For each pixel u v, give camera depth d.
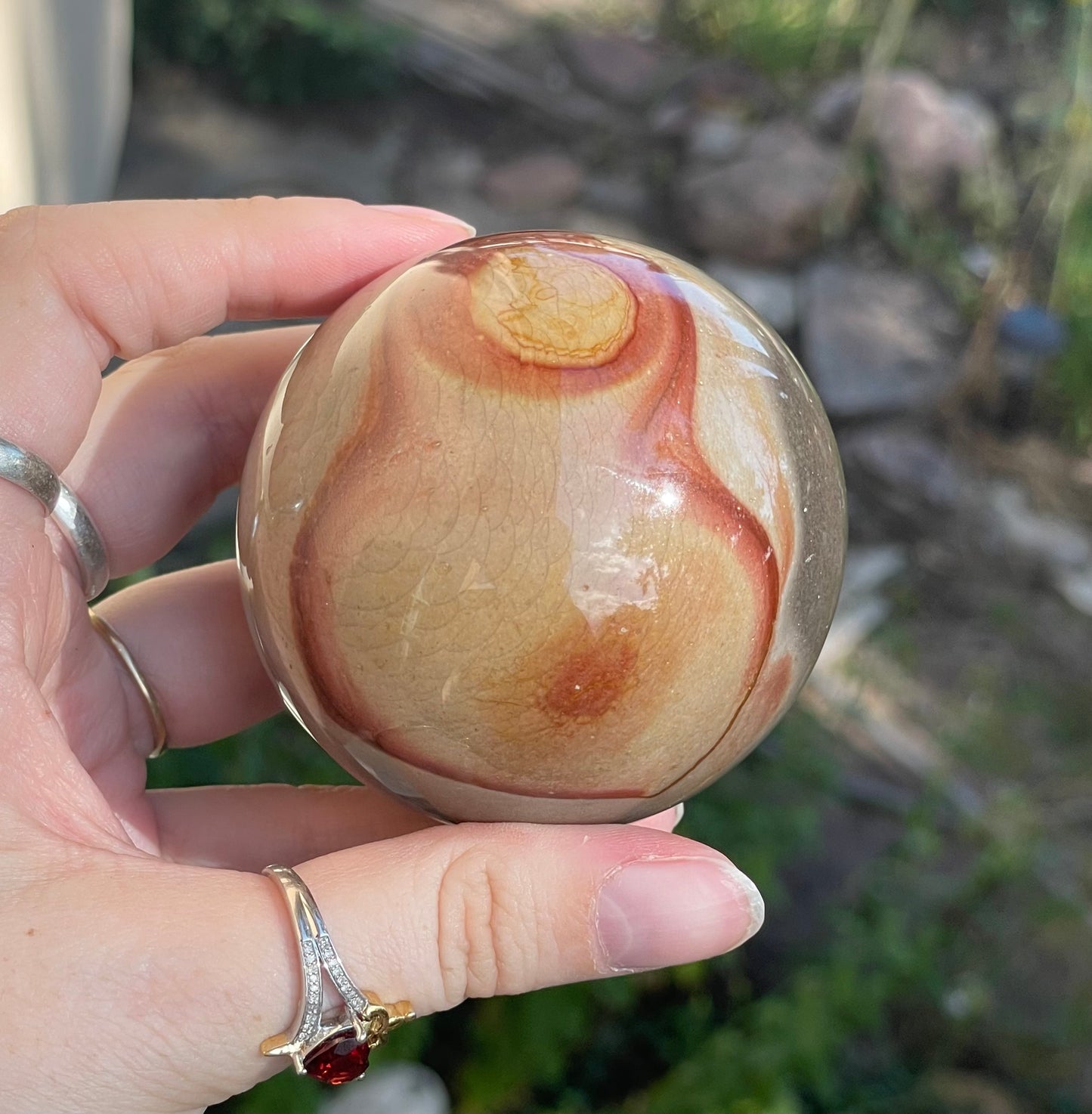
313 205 0.16
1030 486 0.50
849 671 0.40
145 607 0.17
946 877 0.32
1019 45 0.71
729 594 0.11
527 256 0.12
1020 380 0.53
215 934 0.11
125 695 0.17
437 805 0.12
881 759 0.37
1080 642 0.44
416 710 0.11
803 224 0.59
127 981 0.11
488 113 0.72
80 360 0.14
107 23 0.40
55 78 0.31
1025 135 0.67
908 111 0.61
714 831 0.28
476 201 0.66
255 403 0.18
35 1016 0.11
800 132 0.63
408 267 0.12
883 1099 0.27
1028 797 0.37
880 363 0.53
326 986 0.11
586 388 0.11
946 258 0.60
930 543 0.47
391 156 0.68
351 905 0.11
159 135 0.64
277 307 0.16
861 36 0.74
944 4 0.74
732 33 0.79
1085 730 0.40
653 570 0.10
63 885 0.11
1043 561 0.47
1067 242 0.59
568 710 0.11
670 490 0.11
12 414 0.13
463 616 0.10
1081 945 0.31
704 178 0.62
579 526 0.10
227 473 0.18
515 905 0.11
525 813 0.12
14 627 0.12
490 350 0.11
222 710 0.17
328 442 0.11
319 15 0.69
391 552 0.11
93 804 0.12
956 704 0.40
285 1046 0.11
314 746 0.26
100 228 0.15
